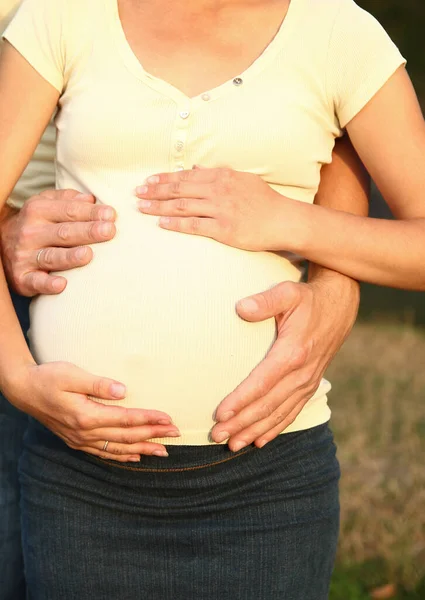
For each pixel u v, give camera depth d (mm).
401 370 6395
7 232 2412
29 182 2625
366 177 2551
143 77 2262
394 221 2311
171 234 2225
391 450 4762
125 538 2275
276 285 2207
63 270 2295
